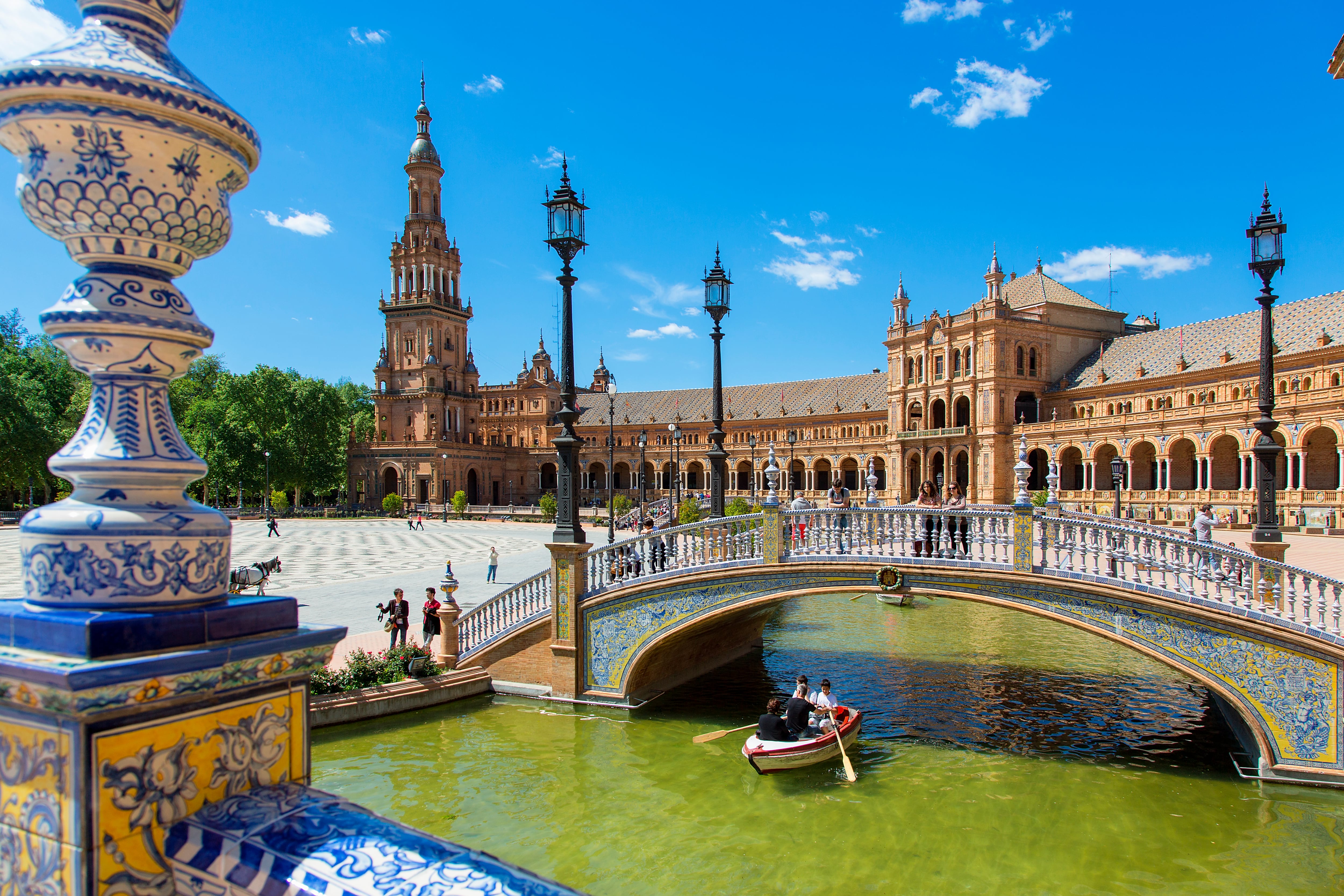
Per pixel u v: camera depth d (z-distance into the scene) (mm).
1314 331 61688
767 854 11188
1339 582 12273
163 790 2406
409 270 124250
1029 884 10328
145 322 2625
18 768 2414
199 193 2752
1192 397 71250
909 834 11750
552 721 16828
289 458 100000
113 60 2502
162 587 2578
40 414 78500
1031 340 87438
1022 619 29875
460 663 18938
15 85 2451
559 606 18016
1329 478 59750
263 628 2752
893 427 98188
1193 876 10461
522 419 131625
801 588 16047
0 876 2463
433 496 116062
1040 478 85500
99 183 2551
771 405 120438
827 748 14555
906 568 15258
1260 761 12875
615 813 12508
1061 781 13773
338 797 2639
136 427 2699
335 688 16766
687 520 47250
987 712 17750
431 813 12539
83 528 2508
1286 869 10570
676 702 18359
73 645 2316
